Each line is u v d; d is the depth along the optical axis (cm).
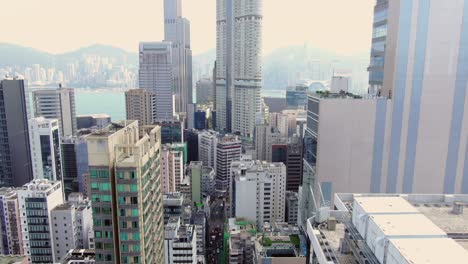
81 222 14912
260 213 19100
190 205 19575
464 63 8194
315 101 8988
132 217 7188
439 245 3088
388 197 4381
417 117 8450
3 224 14638
